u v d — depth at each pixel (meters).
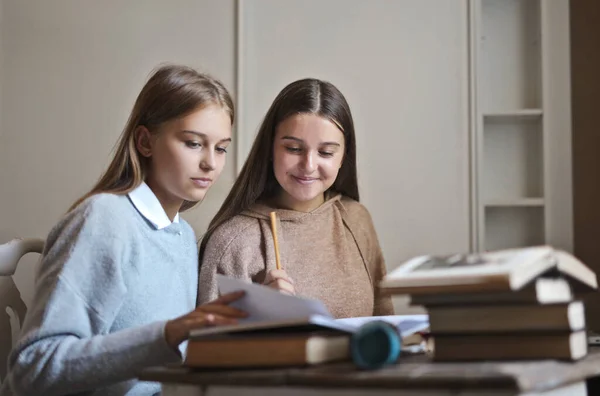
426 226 2.48
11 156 2.61
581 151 2.62
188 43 2.56
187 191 1.39
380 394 0.86
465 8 2.50
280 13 2.54
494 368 0.87
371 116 2.51
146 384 1.35
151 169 1.43
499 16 2.58
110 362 1.14
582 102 2.62
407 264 1.04
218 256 1.71
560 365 0.92
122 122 2.57
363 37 2.52
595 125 2.62
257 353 0.96
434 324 1.00
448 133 2.49
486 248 2.55
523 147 2.56
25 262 2.52
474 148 2.47
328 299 1.78
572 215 2.45
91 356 1.15
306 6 2.54
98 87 2.59
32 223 2.59
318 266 1.79
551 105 2.46
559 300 0.97
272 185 1.83
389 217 2.50
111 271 1.26
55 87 2.60
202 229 2.48
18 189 2.60
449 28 2.50
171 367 1.02
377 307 1.93
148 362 1.13
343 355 1.00
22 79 2.61
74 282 1.23
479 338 0.98
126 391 1.31
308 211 1.83
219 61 2.55
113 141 2.57
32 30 2.62
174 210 1.46
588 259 2.60
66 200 2.58
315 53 2.53
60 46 2.61
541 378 0.83
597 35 2.62
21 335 1.22
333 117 1.72
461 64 2.49
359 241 1.87
